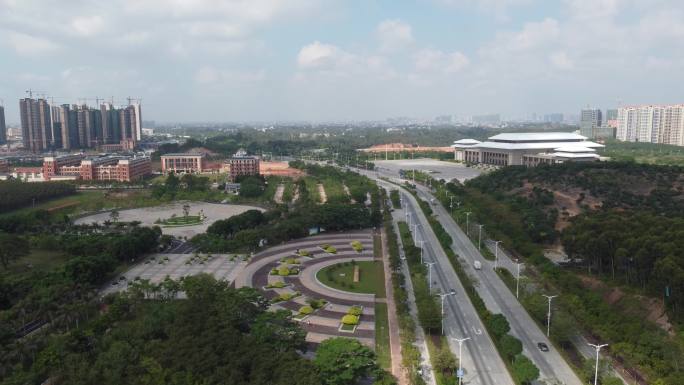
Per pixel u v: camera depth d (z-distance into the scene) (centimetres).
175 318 16388
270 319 16462
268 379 13050
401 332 18062
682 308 17938
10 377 13875
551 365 16262
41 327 18688
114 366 13875
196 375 13138
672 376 13762
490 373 15762
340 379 13575
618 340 16438
